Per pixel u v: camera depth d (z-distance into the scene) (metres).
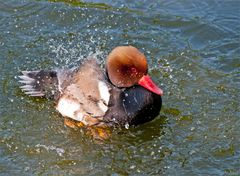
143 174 10.47
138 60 11.56
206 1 16.64
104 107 11.56
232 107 12.34
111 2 16.86
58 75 12.62
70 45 14.87
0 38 14.99
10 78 13.37
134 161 10.87
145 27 15.65
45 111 12.34
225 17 15.88
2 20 15.92
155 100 11.66
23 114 12.21
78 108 11.79
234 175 10.27
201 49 14.62
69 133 11.67
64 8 16.58
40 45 14.79
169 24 15.73
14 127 11.79
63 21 16.03
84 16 16.22
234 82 13.22
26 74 13.09
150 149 11.22
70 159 10.91
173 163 10.74
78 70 12.31
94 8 16.56
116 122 11.59
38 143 11.33
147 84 11.62
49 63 14.02
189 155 10.95
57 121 12.02
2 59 14.06
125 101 11.54
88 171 10.56
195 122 11.95
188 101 12.62
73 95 11.90
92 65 12.28
